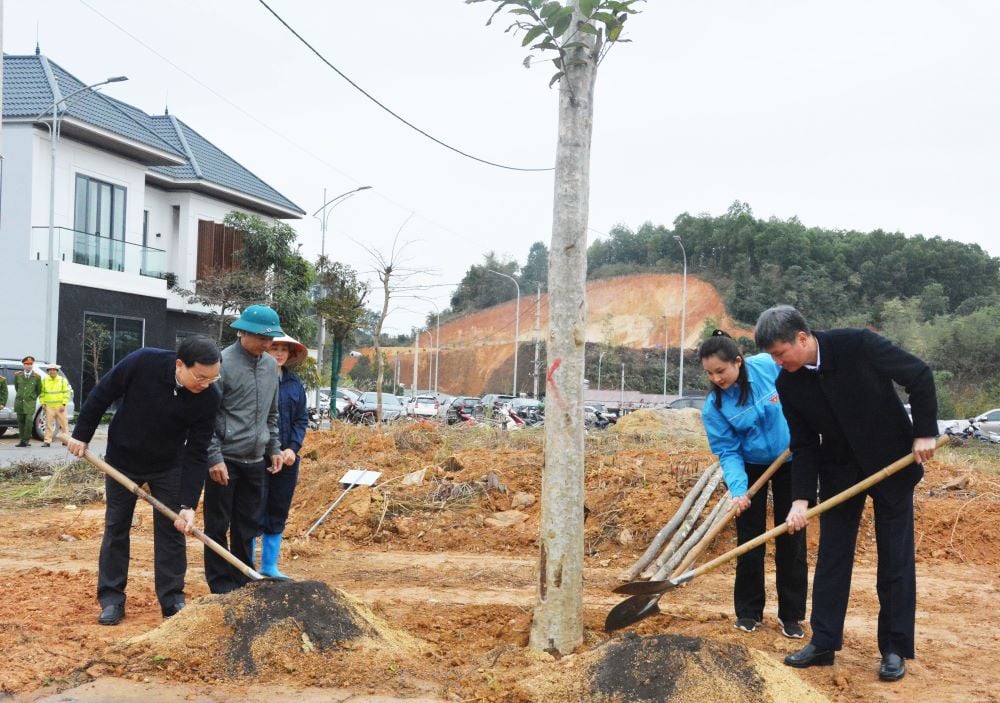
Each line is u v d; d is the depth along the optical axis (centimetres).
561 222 478
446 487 1014
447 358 9244
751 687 401
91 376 2612
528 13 455
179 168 3166
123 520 559
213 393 540
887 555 480
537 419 2220
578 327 477
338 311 2558
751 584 558
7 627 516
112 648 467
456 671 462
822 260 9188
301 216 3722
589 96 484
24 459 1562
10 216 2486
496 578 733
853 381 473
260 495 611
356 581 718
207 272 3064
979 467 1175
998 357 6500
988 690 449
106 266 2698
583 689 411
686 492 935
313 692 423
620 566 821
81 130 2556
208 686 430
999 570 814
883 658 477
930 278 9112
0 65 1664
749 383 539
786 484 555
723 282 9019
